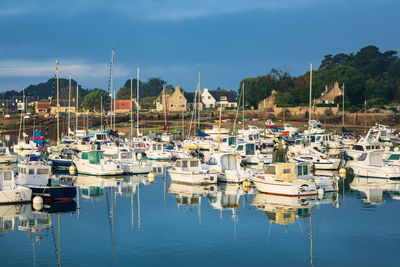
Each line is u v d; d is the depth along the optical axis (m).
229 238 27.16
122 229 29.03
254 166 56.81
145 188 42.31
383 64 197.12
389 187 42.81
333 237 27.28
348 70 160.88
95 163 49.22
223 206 35.00
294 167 38.25
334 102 149.50
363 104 150.12
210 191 40.69
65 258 24.03
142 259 23.81
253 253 24.66
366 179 47.59
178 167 44.41
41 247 25.69
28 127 123.38
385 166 47.41
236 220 31.02
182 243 26.33
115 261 23.55
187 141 77.75
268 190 38.69
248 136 82.00
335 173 51.44
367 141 72.38
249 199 37.28
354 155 66.25
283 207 34.50
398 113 132.75
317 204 35.53
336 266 22.88
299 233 28.06
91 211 33.66
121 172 49.03
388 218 31.31
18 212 32.84
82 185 43.81
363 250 25.06
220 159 45.28
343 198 37.72
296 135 99.06
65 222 30.67
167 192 40.41
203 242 26.45
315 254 24.45
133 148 68.44
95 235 27.89
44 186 35.38
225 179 44.25
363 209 33.91
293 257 24.06
